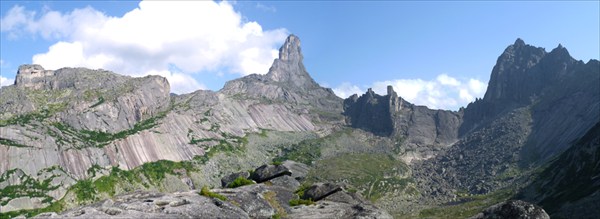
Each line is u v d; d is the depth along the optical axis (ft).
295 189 211.00
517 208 106.83
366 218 129.90
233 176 233.76
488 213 111.04
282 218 138.82
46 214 97.35
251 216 130.41
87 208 103.50
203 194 136.05
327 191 186.50
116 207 108.58
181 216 105.81
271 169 227.40
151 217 101.35
